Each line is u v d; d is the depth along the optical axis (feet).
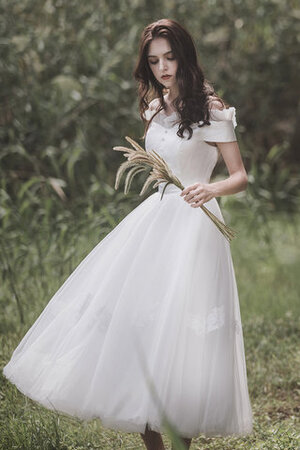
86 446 13.23
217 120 11.96
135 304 11.44
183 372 11.05
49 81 31.32
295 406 16.03
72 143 29.94
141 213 12.48
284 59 39.09
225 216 28.99
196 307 11.36
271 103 40.04
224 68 38.06
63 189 29.45
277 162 40.73
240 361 12.14
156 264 11.69
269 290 24.58
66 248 21.65
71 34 32.01
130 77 33.04
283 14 38.32
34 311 19.30
